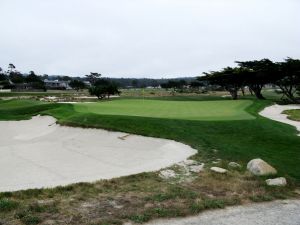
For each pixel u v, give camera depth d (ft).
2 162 59.52
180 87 525.75
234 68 259.19
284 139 73.00
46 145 73.20
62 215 34.01
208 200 38.58
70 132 84.07
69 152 66.80
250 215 35.40
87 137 78.18
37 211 34.76
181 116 100.68
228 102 169.99
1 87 531.09
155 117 93.09
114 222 32.53
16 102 196.44
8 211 34.55
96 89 284.00
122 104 147.43
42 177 49.78
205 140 69.31
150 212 34.99
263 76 243.19
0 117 123.03
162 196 39.55
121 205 36.96
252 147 65.67
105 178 47.26
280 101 231.50
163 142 69.62
